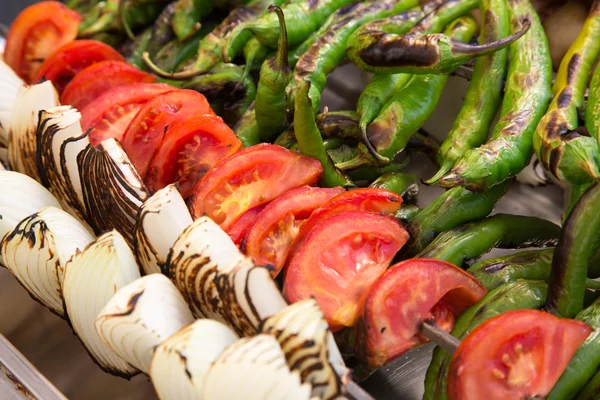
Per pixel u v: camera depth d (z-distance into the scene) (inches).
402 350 20.1
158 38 30.3
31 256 21.7
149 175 24.0
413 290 20.0
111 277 20.3
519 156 23.2
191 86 28.0
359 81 29.3
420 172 26.7
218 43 28.0
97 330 19.6
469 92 25.5
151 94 26.0
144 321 19.3
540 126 23.0
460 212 23.2
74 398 22.0
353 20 26.9
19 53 30.4
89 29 31.2
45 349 23.0
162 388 18.6
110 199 22.0
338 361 18.4
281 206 22.1
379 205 22.2
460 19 27.2
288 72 24.6
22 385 21.0
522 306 20.8
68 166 23.2
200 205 22.6
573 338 19.2
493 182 23.0
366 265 21.2
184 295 20.3
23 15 30.0
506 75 25.4
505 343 19.0
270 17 26.8
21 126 24.8
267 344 17.6
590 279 21.4
